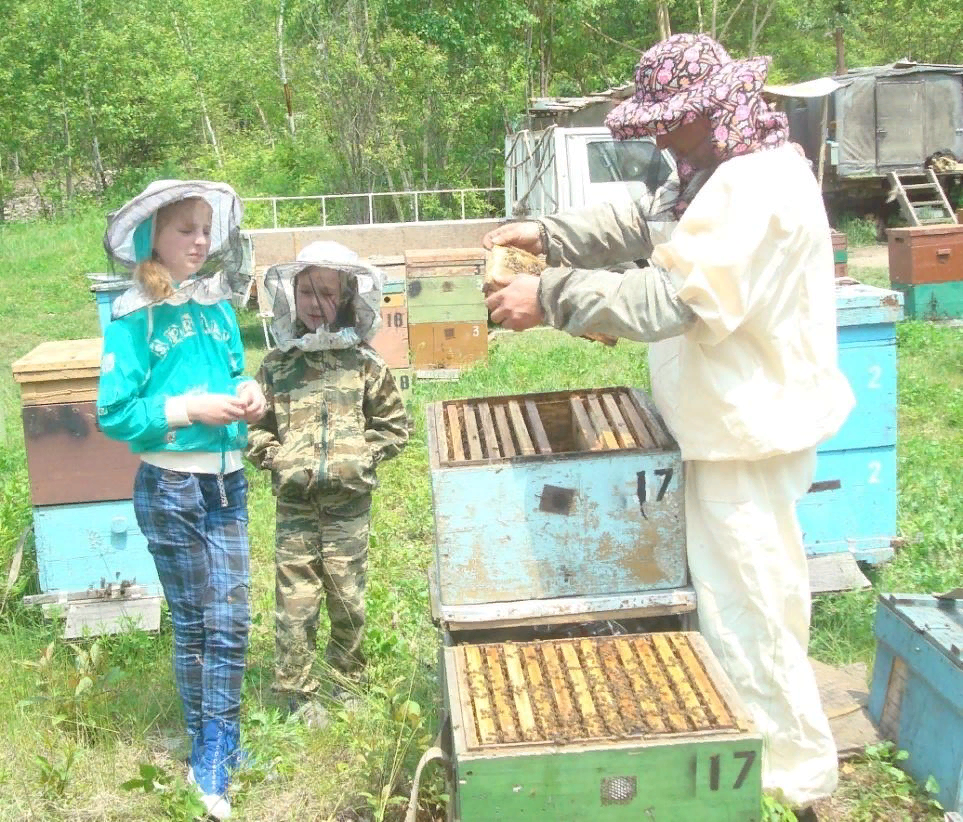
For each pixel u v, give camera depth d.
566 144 11.13
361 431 3.45
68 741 3.36
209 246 3.10
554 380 8.31
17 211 27.98
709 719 2.28
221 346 3.20
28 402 3.96
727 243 2.36
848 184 18.23
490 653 2.56
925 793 2.95
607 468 2.63
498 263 2.59
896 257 10.49
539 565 2.67
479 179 20.39
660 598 2.67
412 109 19.08
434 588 2.94
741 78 2.47
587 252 2.94
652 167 2.96
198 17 29.14
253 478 6.23
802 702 2.66
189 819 2.91
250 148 26.20
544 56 24.31
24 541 4.27
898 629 3.09
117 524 4.09
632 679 2.43
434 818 2.90
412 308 8.83
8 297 14.43
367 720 3.23
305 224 19.78
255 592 4.68
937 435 6.96
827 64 27.55
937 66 17.75
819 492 4.20
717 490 2.60
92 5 26.14
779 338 2.50
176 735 3.51
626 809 2.22
